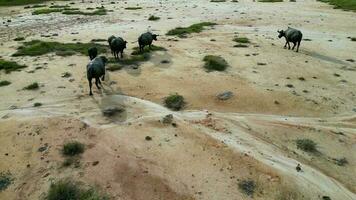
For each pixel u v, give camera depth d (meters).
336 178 15.66
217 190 14.26
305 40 36.53
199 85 23.94
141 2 62.06
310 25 43.84
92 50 26.73
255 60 29.14
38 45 31.94
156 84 24.00
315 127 19.47
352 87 24.61
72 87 23.30
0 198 14.15
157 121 18.94
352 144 18.11
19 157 16.11
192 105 21.39
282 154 16.94
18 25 43.38
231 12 51.03
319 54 31.80
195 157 16.05
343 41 36.47
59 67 26.81
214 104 21.61
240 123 19.50
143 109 20.41
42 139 17.20
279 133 18.70
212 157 16.06
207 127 18.78
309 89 24.02
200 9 53.47
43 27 42.06
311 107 21.67
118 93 22.53
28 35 38.19
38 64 27.52
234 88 23.50
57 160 15.85
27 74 25.47
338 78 26.12
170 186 14.43
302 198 14.13
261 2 61.28
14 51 31.48
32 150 16.52
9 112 19.92
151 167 15.38
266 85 24.23
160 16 48.09
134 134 17.64
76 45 32.62
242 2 61.19
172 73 25.88
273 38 36.78
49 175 15.04
